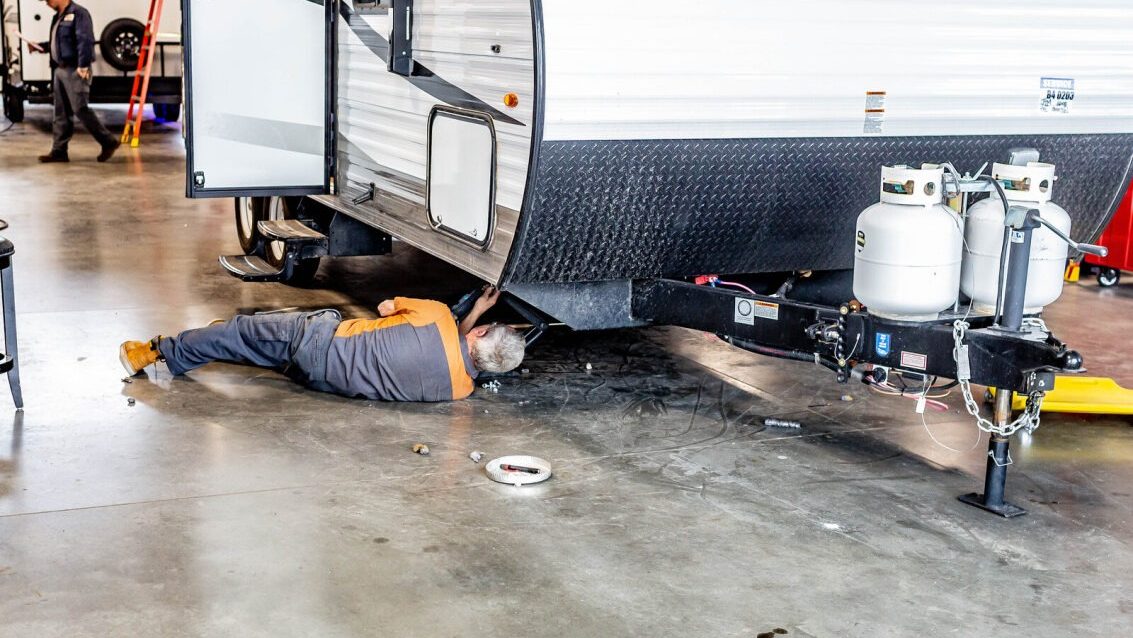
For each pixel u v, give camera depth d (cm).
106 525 390
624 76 441
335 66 639
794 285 597
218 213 1010
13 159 1296
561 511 415
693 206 488
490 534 394
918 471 467
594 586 359
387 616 337
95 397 522
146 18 1502
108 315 663
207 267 802
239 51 621
